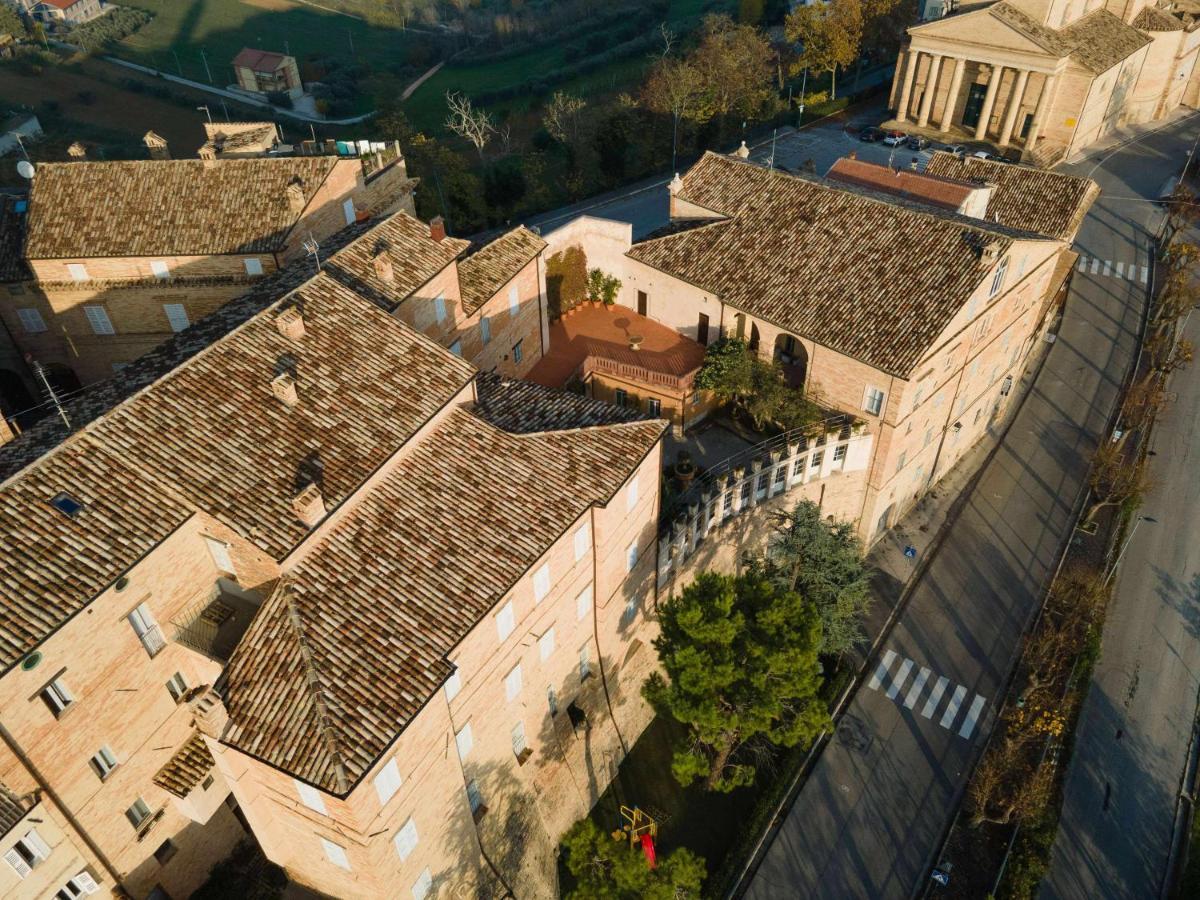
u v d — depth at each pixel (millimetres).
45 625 25453
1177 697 47906
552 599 35875
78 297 52156
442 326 45094
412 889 32062
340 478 31375
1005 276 50375
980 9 98062
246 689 28000
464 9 166750
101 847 30531
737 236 54094
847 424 49281
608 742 43594
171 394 31562
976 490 59594
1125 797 43438
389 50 149625
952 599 52625
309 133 112188
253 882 35875
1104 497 57500
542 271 53531
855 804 42875
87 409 33094
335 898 33938
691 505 44375
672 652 37031
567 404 40125
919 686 48062
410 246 43750
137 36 143000
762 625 36562
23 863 27766
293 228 52000
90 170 53312
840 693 47438
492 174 85312
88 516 27953
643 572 42812
